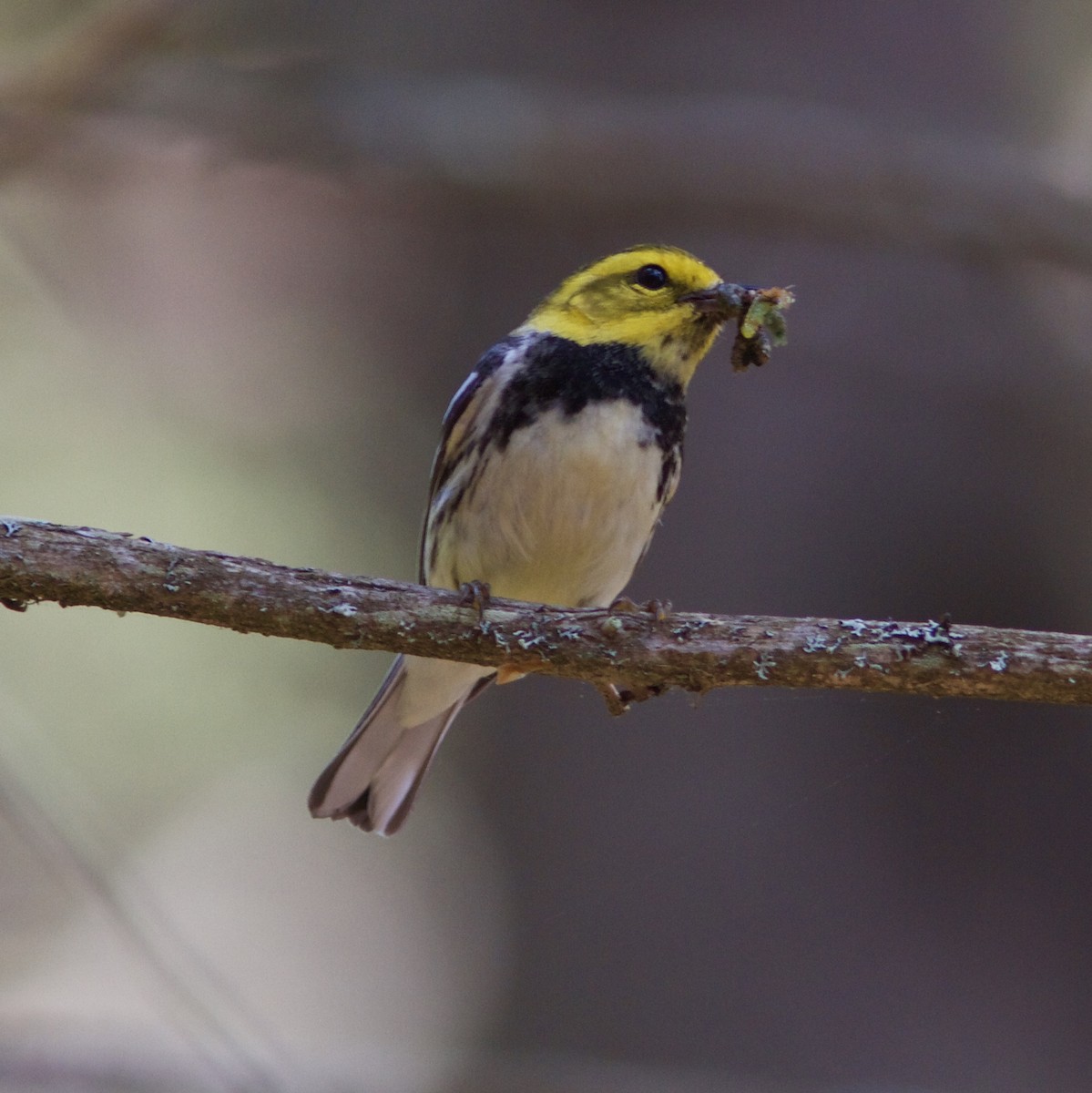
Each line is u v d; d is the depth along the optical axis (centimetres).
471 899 1209
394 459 1459
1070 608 1184
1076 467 1226
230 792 1492
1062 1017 1070
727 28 1403
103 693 1481
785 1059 1066
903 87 1387
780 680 652
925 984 1081
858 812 1119
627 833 1146
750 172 1321
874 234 1336
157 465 1462
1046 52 1413
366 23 1405
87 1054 1046
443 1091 998
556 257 1393
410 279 1480
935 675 633
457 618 671
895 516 1184
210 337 1524
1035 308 1349
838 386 1209
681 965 1101
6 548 649
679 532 1177
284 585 666
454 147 1310
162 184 1516
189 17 1223
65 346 1461
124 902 892
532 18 1423
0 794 870
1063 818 1112
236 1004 884
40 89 1130
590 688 1199
